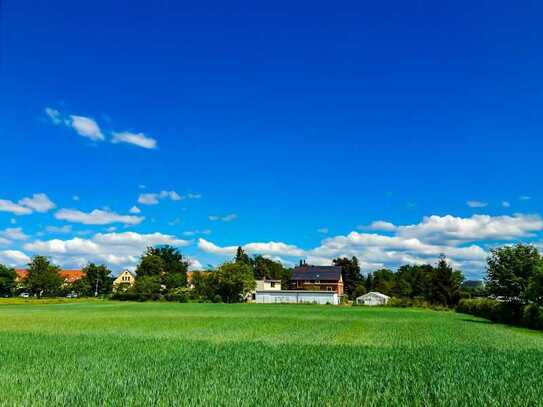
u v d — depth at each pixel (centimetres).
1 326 4006
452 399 1123
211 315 6003
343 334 3453
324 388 1252
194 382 1335
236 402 1080
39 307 8381
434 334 3512
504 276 5053
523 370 1605
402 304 10188
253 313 6612
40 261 13162
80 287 14412
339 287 13575
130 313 6412
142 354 2041
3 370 1576
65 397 1127
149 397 1124
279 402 1088
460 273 10056
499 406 1066
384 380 1379
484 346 2580
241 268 11981
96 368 1622
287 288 15225
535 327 4366
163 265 15438
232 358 1920
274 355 2031
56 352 2102
